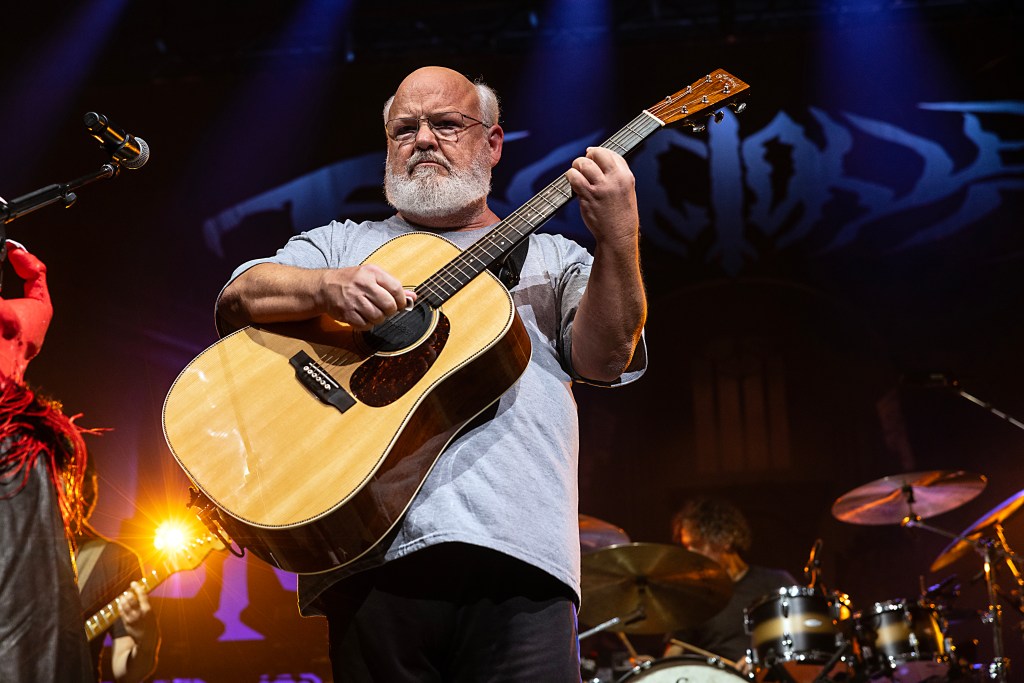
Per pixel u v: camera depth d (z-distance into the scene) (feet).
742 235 27.99
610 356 5.99
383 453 5.38
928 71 25.73
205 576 22.31
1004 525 19.33
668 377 30.81
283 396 5.70
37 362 26.32
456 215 6.80
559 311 6.39
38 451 5.77
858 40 25.72
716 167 27.50
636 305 5.85
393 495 5.45
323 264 6.68
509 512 5.53
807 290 28.45
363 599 5.65
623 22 25.66
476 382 5.72
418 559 5.60
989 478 27.07
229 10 25.90
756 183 27.48
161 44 26.13
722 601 16.38
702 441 30.71
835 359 29.58
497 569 5.59
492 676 5.55
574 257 6.61
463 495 5.55
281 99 26.55
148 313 26.53
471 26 26.30
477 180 6.82
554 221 27.14
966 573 25.48
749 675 13.99
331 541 5.31
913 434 27.94
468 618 5.60
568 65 25.96
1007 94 25.50
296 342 5.96
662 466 30.78
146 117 26.48
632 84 25.85
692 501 19.62
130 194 26.66
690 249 28.35
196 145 26.58
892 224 27.12
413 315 5.93
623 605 16.60
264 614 21.98
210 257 26.66
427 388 5.57
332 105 26.55
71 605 5.65
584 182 5.63
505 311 5.87
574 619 5.71
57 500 5.83
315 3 25.70
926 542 26.96
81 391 26.27
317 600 5.79
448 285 6.04
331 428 5.52
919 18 25.45
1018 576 17.49
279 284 5.88
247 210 26.63
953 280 27.37
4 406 5.73
